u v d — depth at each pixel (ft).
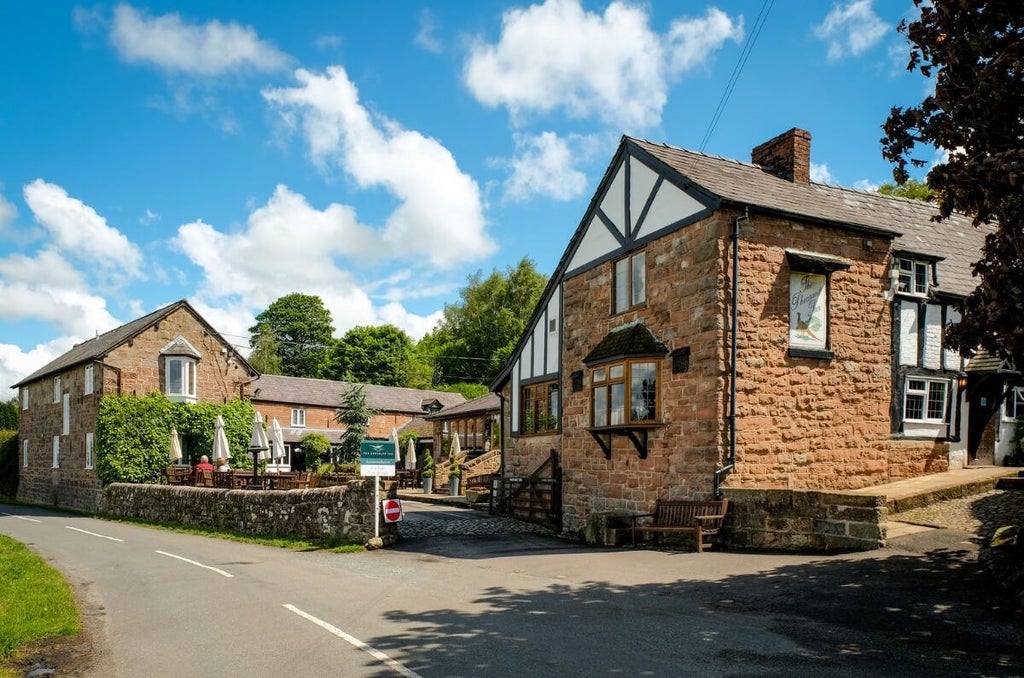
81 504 110.22
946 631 24.14
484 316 211.82
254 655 23.72
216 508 72.49
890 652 22.15
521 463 73.46
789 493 41.50
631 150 57.31
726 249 47.93
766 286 48.83
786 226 50.14
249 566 45.24
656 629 25.41
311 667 22.08
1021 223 24.26
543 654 22.58
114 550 55.67
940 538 36.68
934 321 57.16
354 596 33.42
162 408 107.14
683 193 51.26
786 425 48.55
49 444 126.11
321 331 249.96
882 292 53.52
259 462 108.06
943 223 65.10
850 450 50.85
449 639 24.72
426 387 226.58
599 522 51.29
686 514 46.73
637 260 56.85
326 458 142.61
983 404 59.52
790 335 49.37
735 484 46.39
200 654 24.22
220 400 115.14
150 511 86.28
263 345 230.07
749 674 20.27
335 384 173.99
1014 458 60.03
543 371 70.38
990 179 24.07
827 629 24.84
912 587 29.58
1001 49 25.43
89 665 23.57
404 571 40.96
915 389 55.83
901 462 53.57
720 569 36.83
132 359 106.73
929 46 27.68
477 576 38.22
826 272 51.06
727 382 47.01
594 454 59.77
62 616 29.99
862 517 37.60
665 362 51.90
